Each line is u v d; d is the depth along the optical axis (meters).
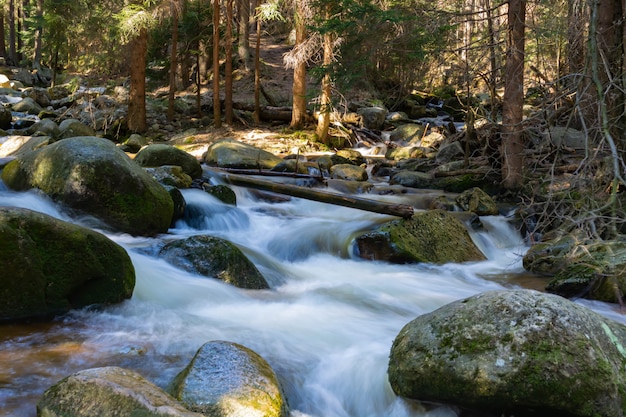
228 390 3.27
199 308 5.42
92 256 5.02
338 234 8.27
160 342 4.48
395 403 3.88
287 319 5.29
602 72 8.07
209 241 6.36
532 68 10.96
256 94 19.58
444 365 3.58
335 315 5.50
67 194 7.01
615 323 3.88
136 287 5.44
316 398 3.93
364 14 12.72
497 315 3.65
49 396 3.10
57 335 4.50
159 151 10.05
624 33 8.21
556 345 3.40
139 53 17.86
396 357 3.89
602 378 3.31
